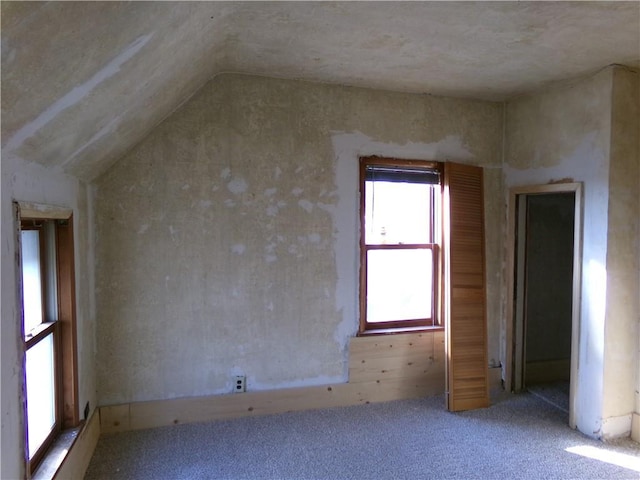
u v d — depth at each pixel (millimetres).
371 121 3396
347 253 3389
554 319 4191
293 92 3203
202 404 3111
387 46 2562
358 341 3434
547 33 2354
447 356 3391
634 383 2979
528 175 3510
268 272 3211
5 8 881
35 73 1188
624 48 2559
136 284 2967
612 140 2830
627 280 2916
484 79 3145
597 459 2686
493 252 3809
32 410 1944
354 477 2465
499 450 2781
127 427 2975
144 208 2957
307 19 2211
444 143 3598
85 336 2631
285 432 2973
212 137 3059
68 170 2223
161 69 2061
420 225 3658
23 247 1988
